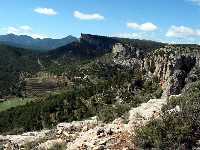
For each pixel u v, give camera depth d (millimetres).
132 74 138250
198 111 16500
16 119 139125
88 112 107000
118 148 15734
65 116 124562
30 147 20609
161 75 98625
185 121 15805
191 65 93375
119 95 97500
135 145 15508
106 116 22000
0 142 23500
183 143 14922
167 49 113000
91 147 16344
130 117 19531
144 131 15797
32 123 120375
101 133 17375
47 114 131250
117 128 18094
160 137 15203
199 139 15156
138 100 30938
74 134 19969
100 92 132375
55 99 149125
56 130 22359
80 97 137500
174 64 93125
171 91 61062
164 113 17016
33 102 180625
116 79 143625
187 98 18500
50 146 18766
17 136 24375
